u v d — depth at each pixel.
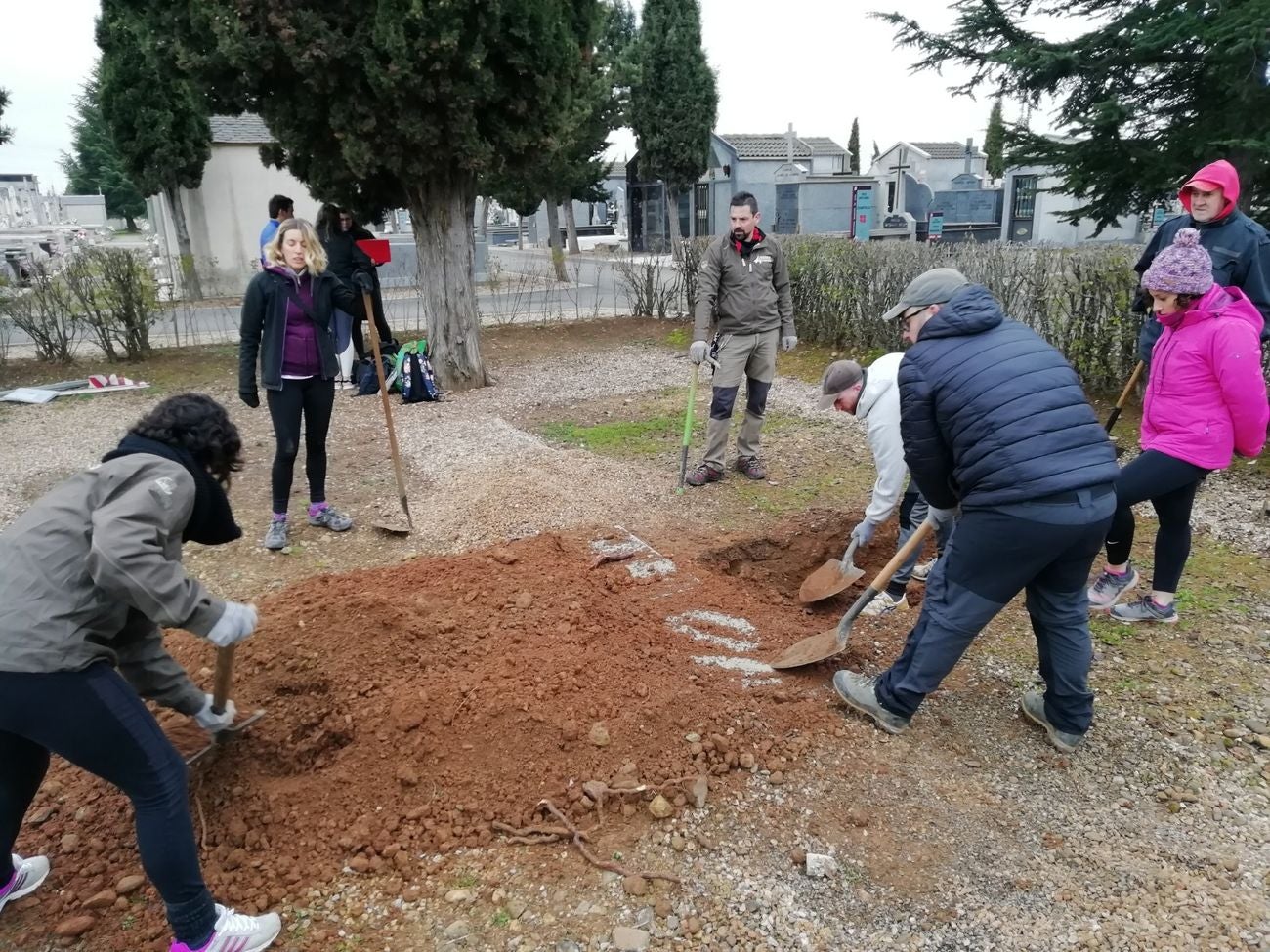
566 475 6.55
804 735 3.46
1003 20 8.77
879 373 4.05
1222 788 3.25
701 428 8.31
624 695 3.54
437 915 2.67
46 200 39.09
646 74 28.45
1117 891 2.76
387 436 8.14
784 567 5.28
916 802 3.15
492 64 9.31
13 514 6.26
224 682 2.96
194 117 17.97
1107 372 8.30
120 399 10.12
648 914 2.66
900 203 32.75
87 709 2.23
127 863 2.87
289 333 5.19
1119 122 8.11
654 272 16.23
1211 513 5.82
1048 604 3.31
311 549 5.46
